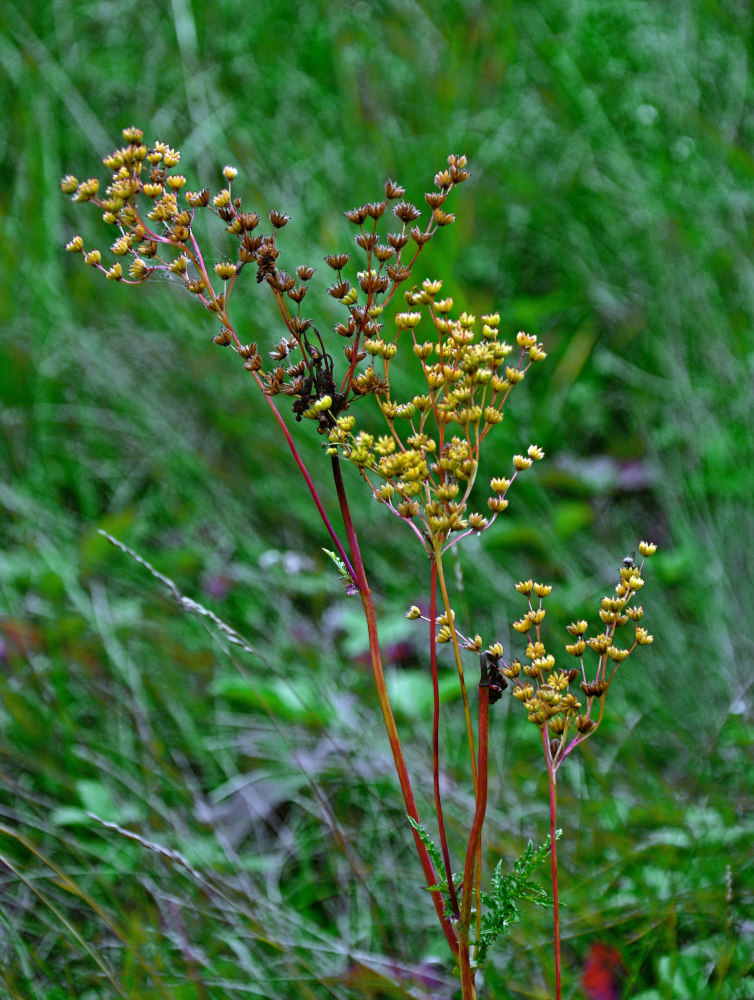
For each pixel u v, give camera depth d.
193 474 2.78
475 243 3.25
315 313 2.91
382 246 1.07
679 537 2.59
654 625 2.38
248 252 1.07
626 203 3.30
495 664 1.03
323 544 2.64
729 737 2.01
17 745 2.02
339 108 3.61
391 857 1.84
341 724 2.08
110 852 1.80
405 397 2.77
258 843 1.94
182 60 3.67
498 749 2.06
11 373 2.96
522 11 3.87
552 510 2.66
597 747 2.09
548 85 3.64
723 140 3.31
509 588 2.43
